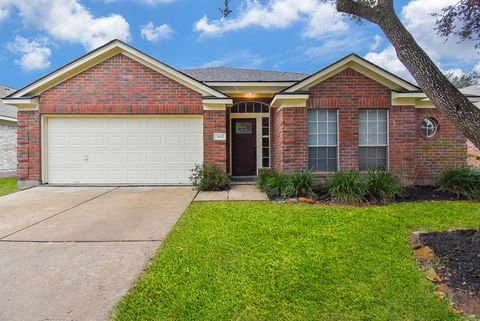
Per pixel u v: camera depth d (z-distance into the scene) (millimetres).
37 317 2719
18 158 9812
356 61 9094
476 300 2969
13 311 2805
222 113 9922
